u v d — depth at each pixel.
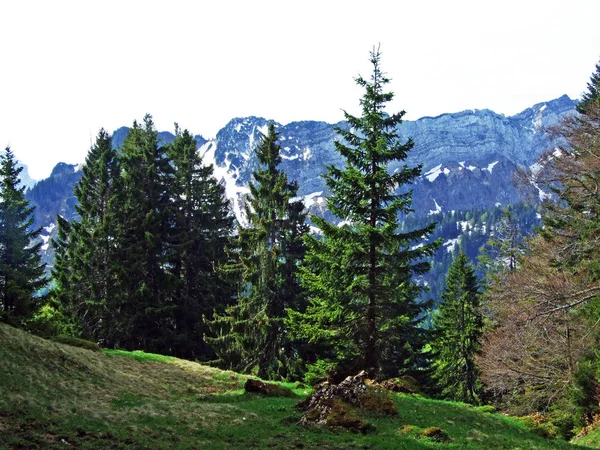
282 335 34.00
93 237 43.62
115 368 25.14
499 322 32.31
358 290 24.62
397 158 25.59
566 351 26.48
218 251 47.88
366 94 25.70
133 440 13.35
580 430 23.81
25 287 36.09
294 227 36.78
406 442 14.91
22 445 11.60
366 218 25.72
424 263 24.81
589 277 25.72
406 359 33.47
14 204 38.72
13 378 17.89
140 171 46.75
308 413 17.22
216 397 23.19
